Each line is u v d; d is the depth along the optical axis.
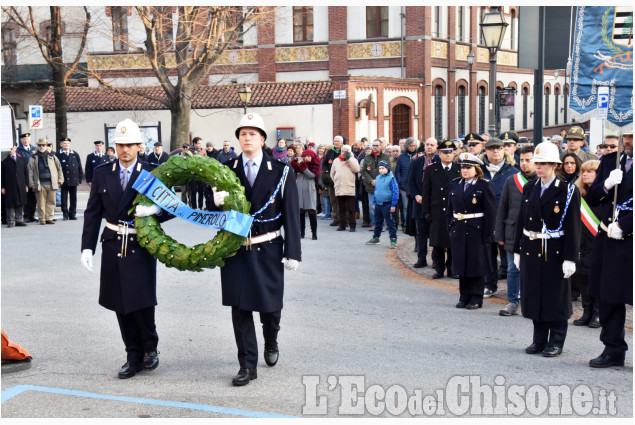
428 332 9.26
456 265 10.59
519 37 13.80
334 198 20.42
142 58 40.06
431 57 38.91
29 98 44.00
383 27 38.69
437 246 12.79
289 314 10.21
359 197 20.53
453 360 8.02
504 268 12.99
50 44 27.91
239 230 7.05
